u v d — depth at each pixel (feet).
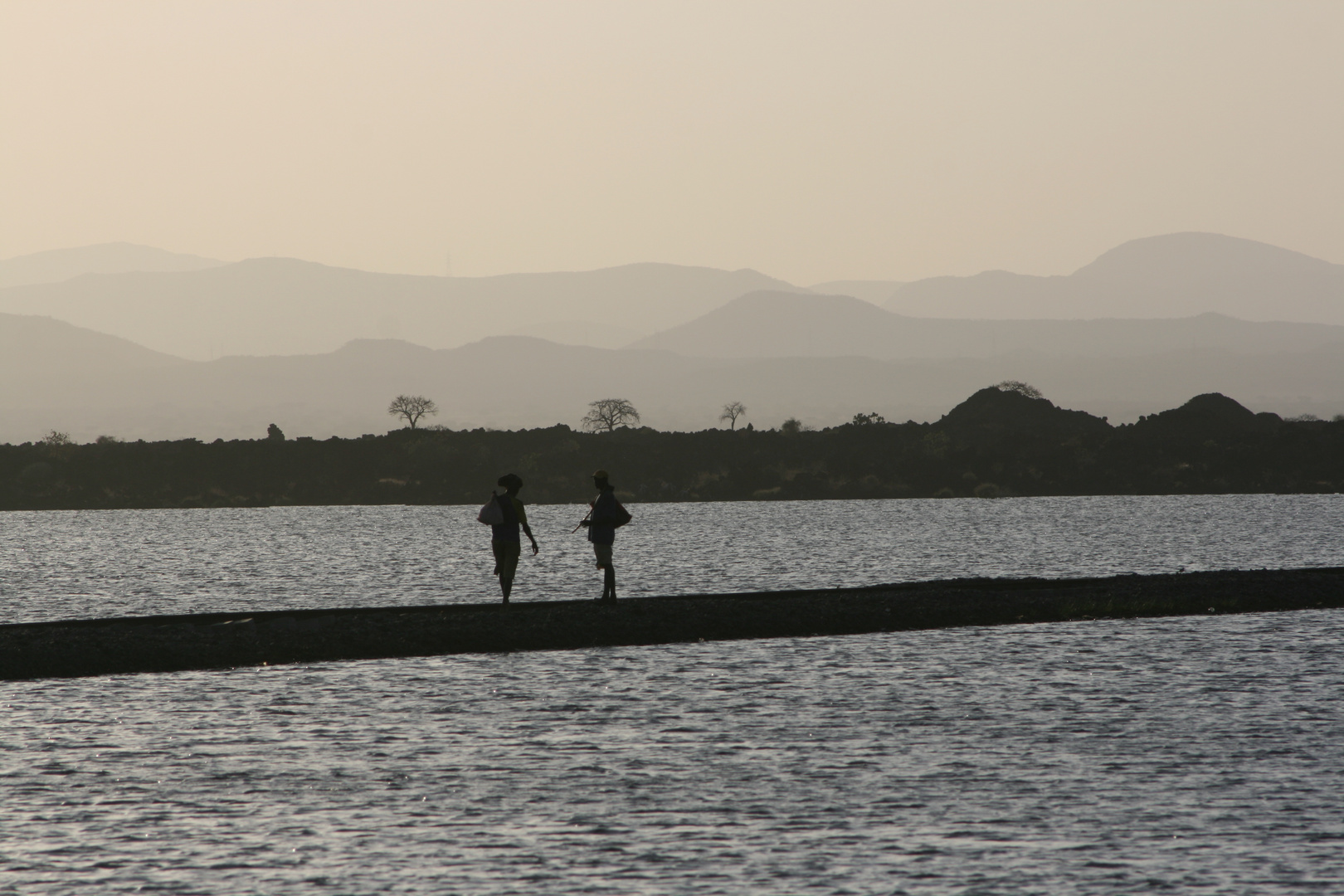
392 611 469.98
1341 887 194.70
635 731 297.33
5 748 280.92
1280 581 599.57
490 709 322.75
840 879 198.39
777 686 354.13
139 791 246.27
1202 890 193.57
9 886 194.80
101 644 402.52
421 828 223.51
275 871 201.87
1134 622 495.00
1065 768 261.44
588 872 201.77
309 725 304.50
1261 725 301.22
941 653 415.23
